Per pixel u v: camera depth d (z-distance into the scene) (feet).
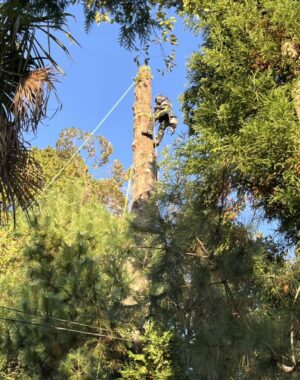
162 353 23.50
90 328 25.07
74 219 30.76
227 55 17.43
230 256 15.47
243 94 16.49
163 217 16.49
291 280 14.70
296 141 14.94
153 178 34.17
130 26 21.43
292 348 12.56
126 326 24.97
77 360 24.61
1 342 27.45
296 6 16.29
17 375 30.25
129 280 24.59
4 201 15.14
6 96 14.58
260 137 15.11
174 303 18.33
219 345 13.96
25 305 26.18
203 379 15.31
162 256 16.93
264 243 16.46
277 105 15.15
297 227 17.06
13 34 14.62
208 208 16.20
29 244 29.94
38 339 25.68
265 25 17.20
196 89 20.52
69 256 26.37
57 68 14.83
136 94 38.06
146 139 36.04
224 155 16.17
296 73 16.79
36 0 16.25
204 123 17.74
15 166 14.83
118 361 25.80
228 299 15.10
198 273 15.81
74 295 24.98
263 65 17.17
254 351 12.59
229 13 17.61
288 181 15.19
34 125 14.46
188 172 17.03
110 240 26.68
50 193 33.86
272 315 13.19
